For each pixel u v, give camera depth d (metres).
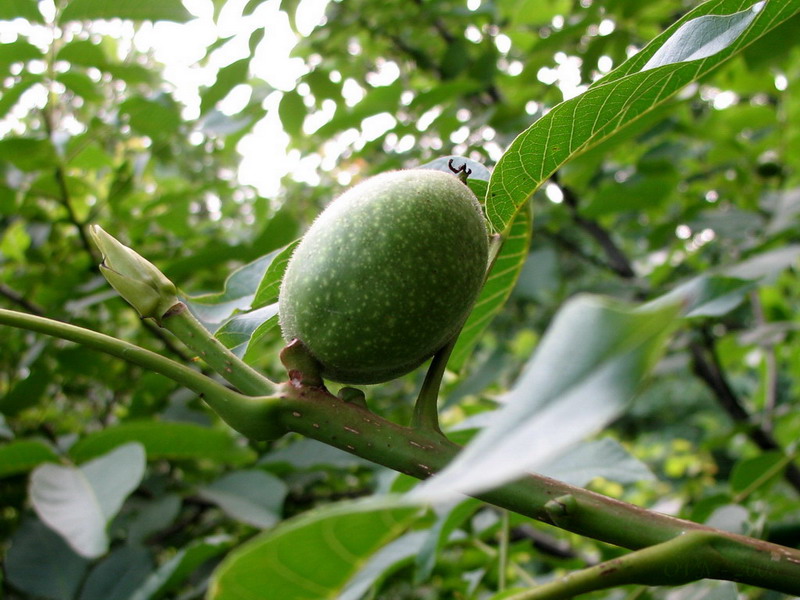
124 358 0.13
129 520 0.31
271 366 0.48
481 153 0.38
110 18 0.30
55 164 0.33
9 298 0.37
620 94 0.14
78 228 0.36
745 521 0.23
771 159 0.50
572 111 0.14
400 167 0.40
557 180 0.41
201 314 0.18
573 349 0.09
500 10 0.48
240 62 0.32
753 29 0.14
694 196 0.49
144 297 0.14
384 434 0.13
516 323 0.82
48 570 0.27
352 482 0.46
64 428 0.43
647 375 0.08
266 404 0.13
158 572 0.26
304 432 0.13
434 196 0.14
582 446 0.23
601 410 0.08
